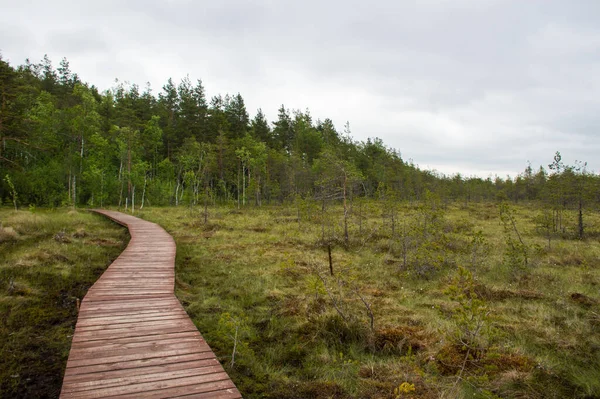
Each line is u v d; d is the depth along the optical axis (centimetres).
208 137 5141
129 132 3828
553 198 1892
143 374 441
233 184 5134
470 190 4525
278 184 4634
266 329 706
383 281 1017
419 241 1327
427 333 651
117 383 417
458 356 562
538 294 867
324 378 523
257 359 582
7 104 2783
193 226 2192
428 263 1114
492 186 5241
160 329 587
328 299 848
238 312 785
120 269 1009
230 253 1379
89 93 5625
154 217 2855
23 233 1580
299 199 2348
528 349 600
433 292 912
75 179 3894
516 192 4581
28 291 835
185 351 508
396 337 642
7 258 1101
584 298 823
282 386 496
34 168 3747
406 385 429
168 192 4769
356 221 2109
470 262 1173
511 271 1078
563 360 569
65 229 1797
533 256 1259
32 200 3375
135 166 3881
